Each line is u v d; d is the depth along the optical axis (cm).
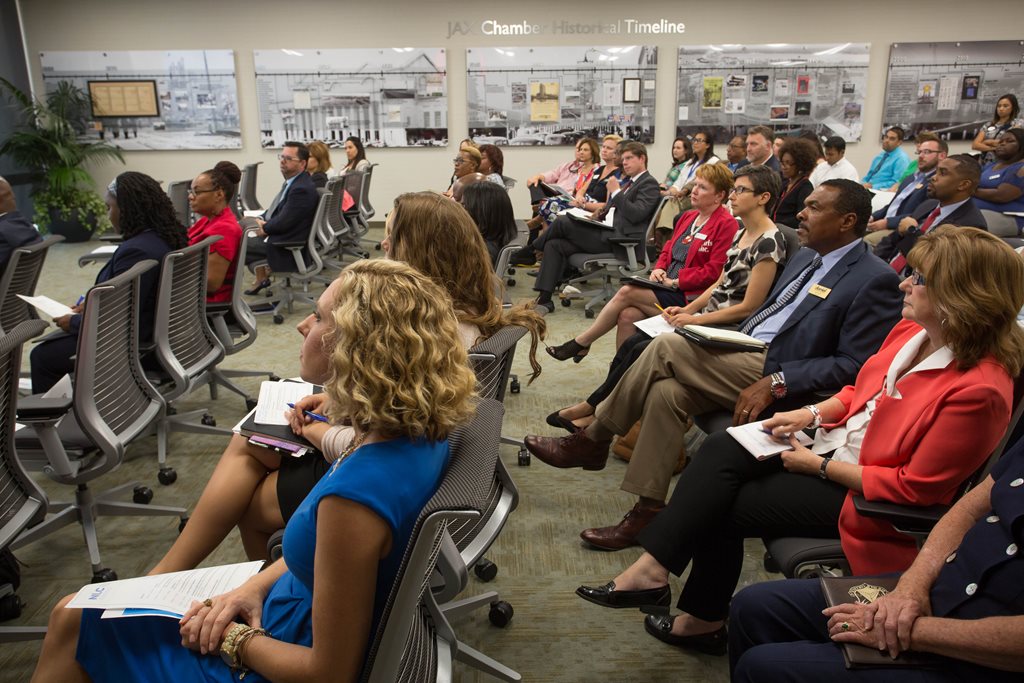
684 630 176
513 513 239
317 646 91
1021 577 105
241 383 356
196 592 113
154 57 803
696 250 318
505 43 805
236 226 310
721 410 219
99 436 189
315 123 825
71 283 573
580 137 825
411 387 93
